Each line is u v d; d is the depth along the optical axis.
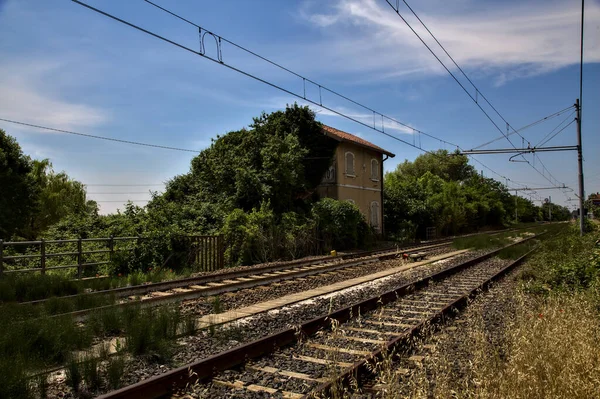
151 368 5.72
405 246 30.00
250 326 7.86
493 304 9.26
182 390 4.91
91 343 6.86
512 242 31.64
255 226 19.92
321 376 5.24
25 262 18.61
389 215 39.84
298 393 4.78
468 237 38.38
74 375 5.20
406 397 4.04
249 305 9.99
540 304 7.61
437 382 4.06
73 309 8.91
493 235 41.00
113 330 7.55
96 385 5.20
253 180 23.03
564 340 4.56
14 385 4.71
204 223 20.33
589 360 4.12
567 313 5.66
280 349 6.41
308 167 29.30
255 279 12.88
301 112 29.36
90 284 11.90
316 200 29.36
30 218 28.67
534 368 3.89
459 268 15.63
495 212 71.25
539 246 22.48
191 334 7.42
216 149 27.25
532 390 3.69
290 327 7.18
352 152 32.88
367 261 19.33
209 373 5.38
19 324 6.49
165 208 20.25
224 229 19.22
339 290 12.07
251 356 5.96
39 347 6.17
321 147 30.11
